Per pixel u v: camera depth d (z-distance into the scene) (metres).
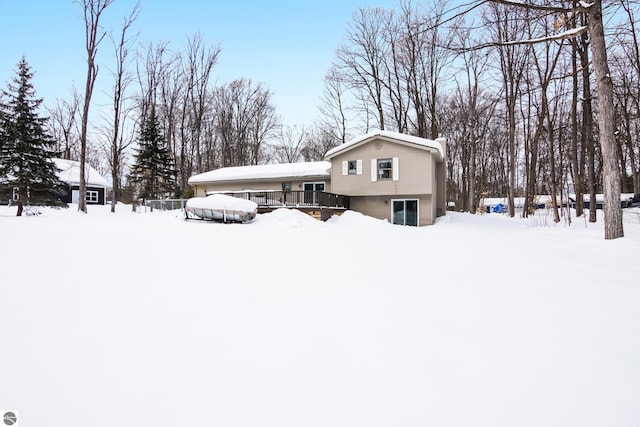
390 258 5.80
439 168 19.27
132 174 28.56
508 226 14.85
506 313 3.23
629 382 2.08
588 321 3.06
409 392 1.94
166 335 2.54
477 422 1.70
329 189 19.03
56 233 6.55
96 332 2.52
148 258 4.84
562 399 1.90
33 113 14.60
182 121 29.38
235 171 22.00
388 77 24.80
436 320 3.02
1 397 1.75
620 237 8.18
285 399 1.84
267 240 7.23
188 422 1.63
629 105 22.44
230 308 3.13
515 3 7.62
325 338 2.59
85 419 1.63
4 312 2.76
